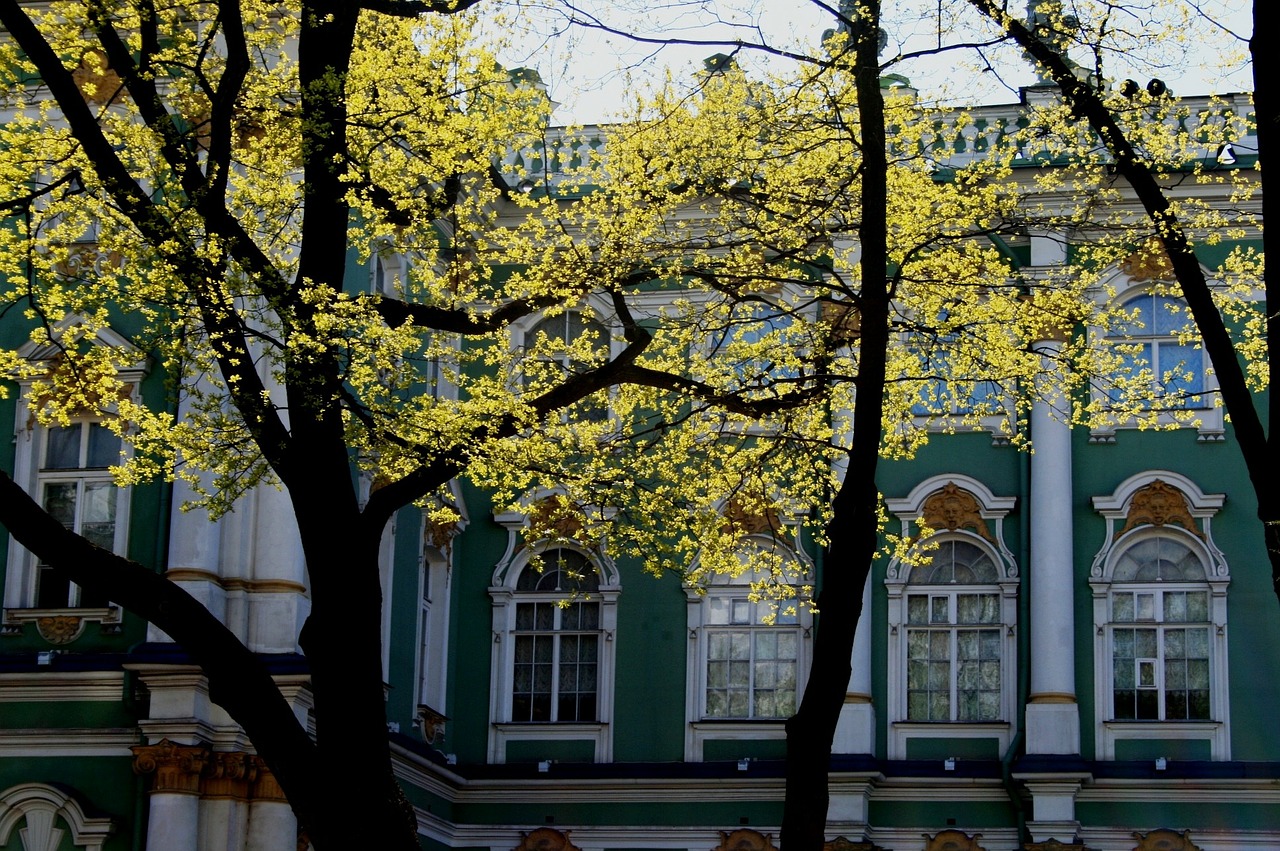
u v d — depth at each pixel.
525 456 17.50
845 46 17.42
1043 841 26.48
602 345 29.44
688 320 19.48
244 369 15.49
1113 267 28.17
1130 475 27.86
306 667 22.64
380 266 26.53
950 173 27.81
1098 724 27.25
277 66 20.59
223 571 23.34
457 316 17.55
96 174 16.30
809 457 19.45
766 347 19.20
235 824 22.62
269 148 17.80
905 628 28.14
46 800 22.77
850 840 26.88
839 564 14.26
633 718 28.48
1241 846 26.45
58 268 23.77
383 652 25.75
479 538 29.45
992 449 28.28
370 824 14.52
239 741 22.77
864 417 14.50
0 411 24.64
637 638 28.73
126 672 22.83
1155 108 19.11
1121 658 27.53
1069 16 15.92
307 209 16.08
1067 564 27.52
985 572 28.16
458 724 28.83
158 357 24.17
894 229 18.95
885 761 27.59
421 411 16.81
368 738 14.79
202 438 16.34
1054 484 27.75
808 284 17.36
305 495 15.18
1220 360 13.88
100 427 24.44
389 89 18.12
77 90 15.40
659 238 21.19
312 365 15.38
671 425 19.20
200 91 19.67
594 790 28.19
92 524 24.14
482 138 18.16
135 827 22.55
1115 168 16.59
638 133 18.78
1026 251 27.98
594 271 18.17
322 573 15.05
